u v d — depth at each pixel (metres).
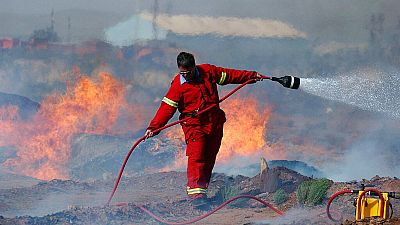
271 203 32.12
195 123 22.00
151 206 30.20
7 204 31.80
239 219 28.44
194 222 27.44
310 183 31.67
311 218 27.33
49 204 32.03
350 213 28.61
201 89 21.89
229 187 33.28
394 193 22.50
